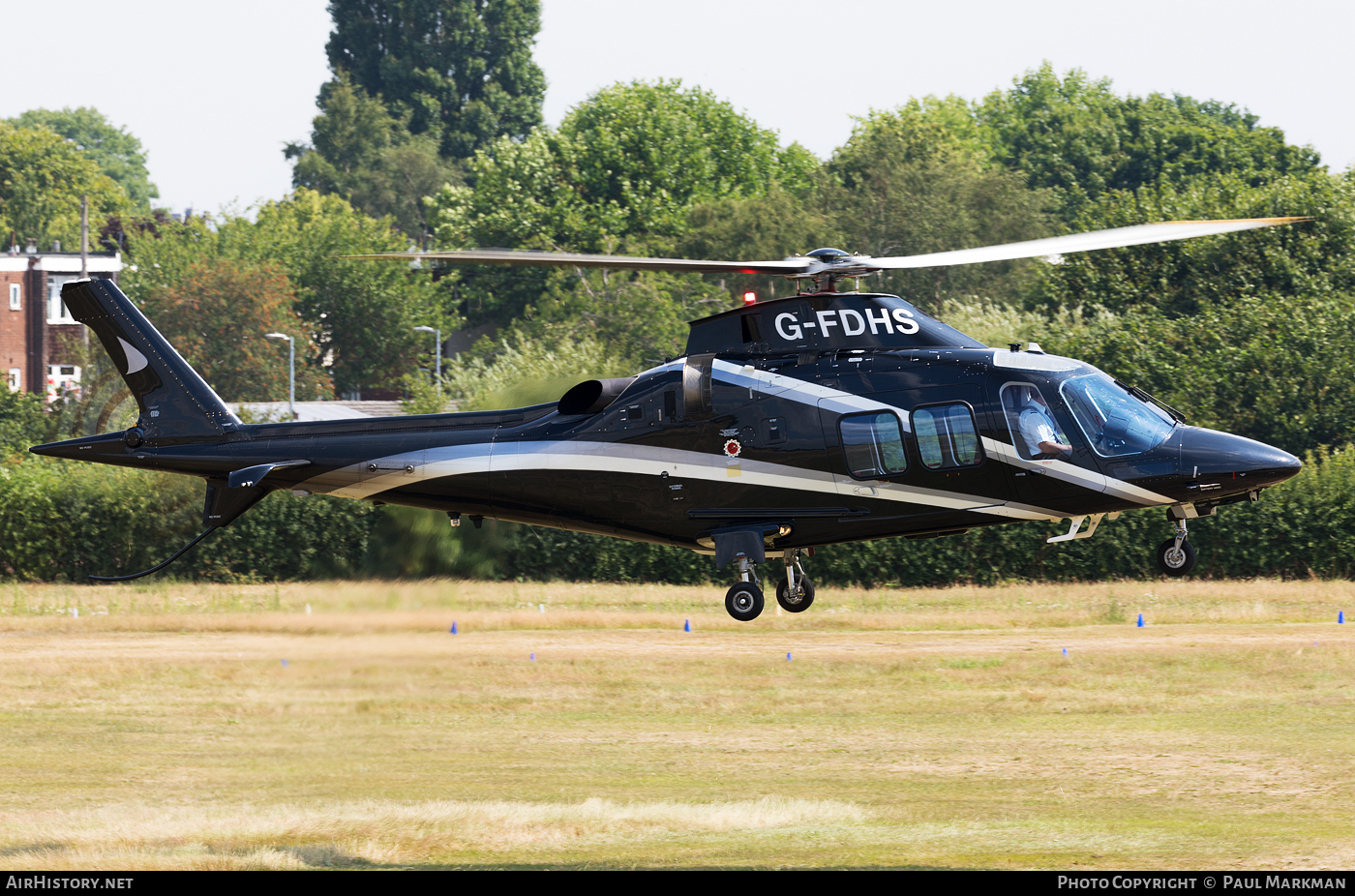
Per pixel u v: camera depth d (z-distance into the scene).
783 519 54.78
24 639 103.12
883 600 126.25
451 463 59.44
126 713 73.75
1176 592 124.06
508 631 106.50
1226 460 52.69
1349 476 137.50
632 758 64.38
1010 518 53.56
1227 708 72.69
